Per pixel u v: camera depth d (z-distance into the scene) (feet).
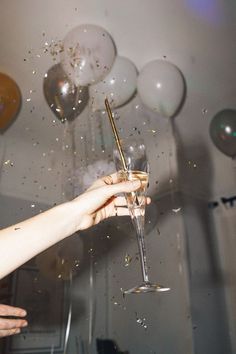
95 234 8.54
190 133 8.48
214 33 6.09
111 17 5.56
